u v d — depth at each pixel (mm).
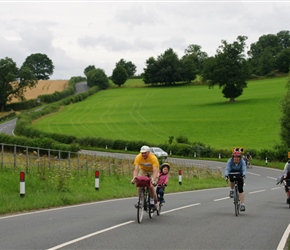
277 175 48531
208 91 149625
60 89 164750
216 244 10141
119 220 13438
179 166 41969
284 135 64062
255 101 117500
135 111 117250
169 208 17281
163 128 90688
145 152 13516
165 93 152625
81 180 24922
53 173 24109
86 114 116500
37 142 46438
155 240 10398
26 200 17109
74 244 9797
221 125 90562
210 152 66000
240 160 15461
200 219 14148
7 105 134500
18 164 24375
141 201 13195
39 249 9250
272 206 19219
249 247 9914
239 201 15766
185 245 9938
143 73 179000
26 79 137125
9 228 11789
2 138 48500
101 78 179875
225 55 119250
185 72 175875
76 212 15453
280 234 11672
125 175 32562
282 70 176875
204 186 32844
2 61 133000
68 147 44562
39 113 112688
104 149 69625
